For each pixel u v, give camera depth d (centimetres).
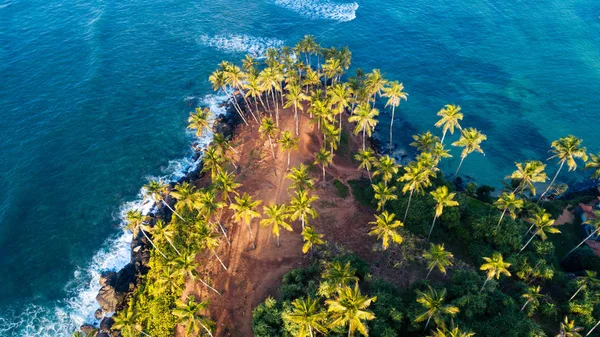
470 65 14675
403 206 8838
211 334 6612
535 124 12381
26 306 7725
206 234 7050
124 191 9844
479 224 8394
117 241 8819
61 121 11475
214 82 10550
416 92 13625
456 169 11131
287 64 11425
